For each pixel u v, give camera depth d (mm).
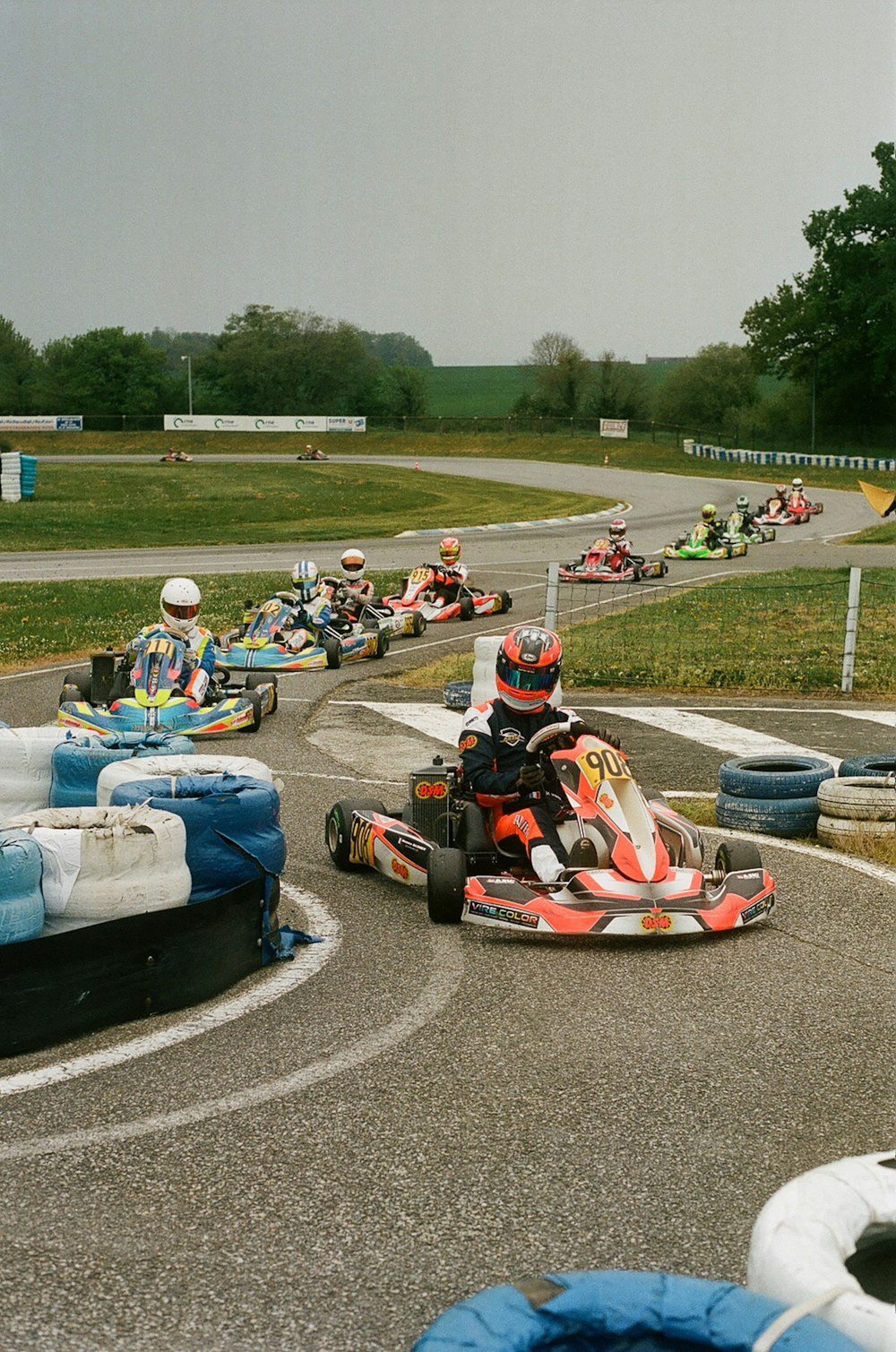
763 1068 4648
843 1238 2465
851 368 74938
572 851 6477
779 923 6500
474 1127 4176
